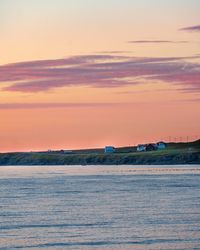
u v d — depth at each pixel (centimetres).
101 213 11388
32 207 12725
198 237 8475
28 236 8744
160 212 11412
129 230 9119
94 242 8219
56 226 9669
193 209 11906
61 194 16400
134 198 14650
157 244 8012
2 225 9850
